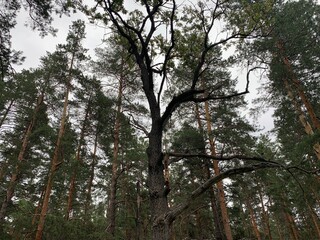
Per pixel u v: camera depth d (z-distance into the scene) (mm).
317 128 13805
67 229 11430
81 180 18969
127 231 14945
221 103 15992
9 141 19312
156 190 4176
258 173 14914
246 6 6121
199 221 18203
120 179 17016
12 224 11617
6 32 6031
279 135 19172
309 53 14672
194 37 6777
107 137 16172
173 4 5805
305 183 13484
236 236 19656
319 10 14711
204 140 15703
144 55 5898
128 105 14766
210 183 3986
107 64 14977
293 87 15781
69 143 14602
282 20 12539
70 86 17062
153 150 4664
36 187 19891
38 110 18469
